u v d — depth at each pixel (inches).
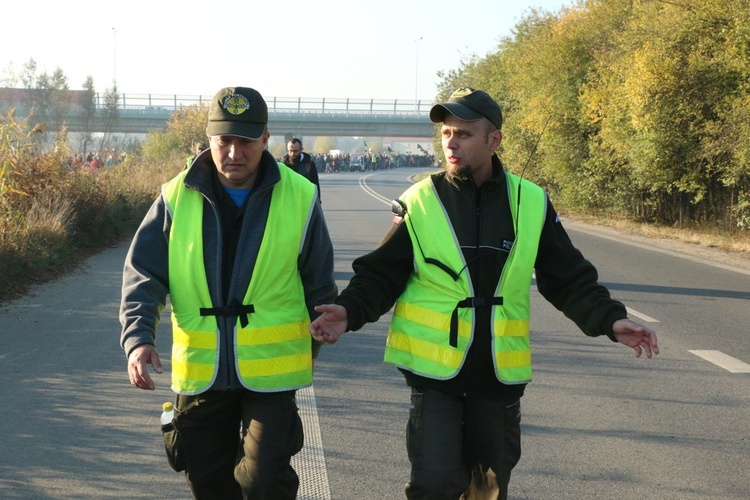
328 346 305.3
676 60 748.6
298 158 461.1
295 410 131.6
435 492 125.2
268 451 125.0
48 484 174.4
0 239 427.2
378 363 281.0
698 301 417.4
